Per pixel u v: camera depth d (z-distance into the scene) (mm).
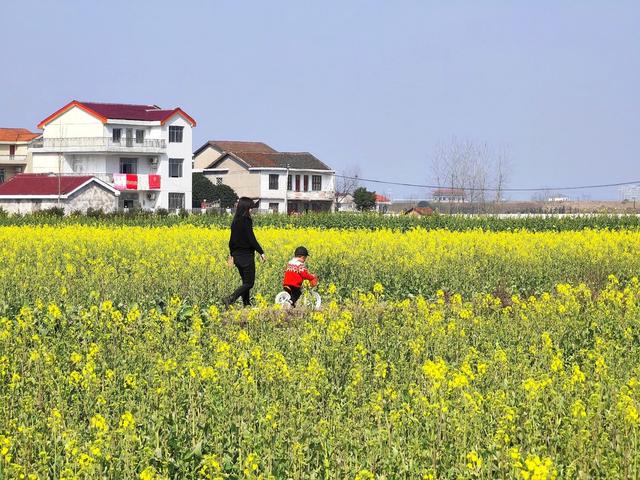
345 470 17859
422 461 18453
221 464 18672
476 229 90125
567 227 93625
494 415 20141
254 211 151750
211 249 55188
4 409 20734
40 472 17609
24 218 97750
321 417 20891
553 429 19422
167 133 169625
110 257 53312
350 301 37344
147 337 28047
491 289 46562
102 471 17469
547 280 48938
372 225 98375
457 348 28719
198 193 184125
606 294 36656
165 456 18797
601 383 22750
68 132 167375
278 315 34000
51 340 28156
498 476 17812
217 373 22453
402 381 24953
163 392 21625
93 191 153500
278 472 18469
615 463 17688
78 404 22000
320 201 199000
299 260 39219
